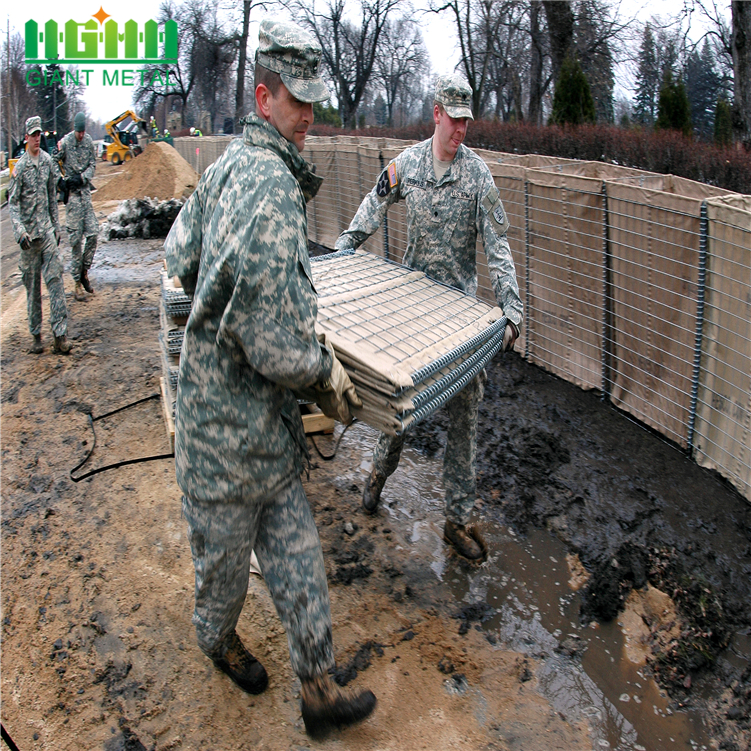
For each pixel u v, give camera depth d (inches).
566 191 195.0
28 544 136.8
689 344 160.1
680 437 167.0
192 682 104.3
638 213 170.2
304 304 69.8
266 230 67.9
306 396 81.6
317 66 74.8
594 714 101.7
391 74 1520.7
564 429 181.8
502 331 114.0
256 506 81.6
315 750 93.3
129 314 284.8
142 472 162.7
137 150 1348.4
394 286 116.0
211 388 75.9
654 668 110.7
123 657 108.7
